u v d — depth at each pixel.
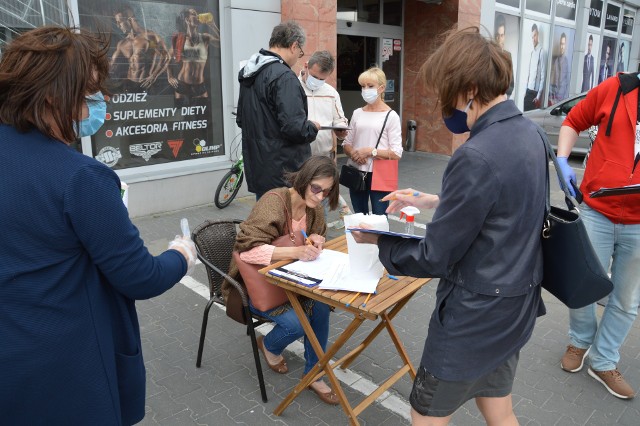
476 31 1.65
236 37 6.39
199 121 6.47
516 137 1.57
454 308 1.68
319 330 2.79
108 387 1.46
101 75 1.44
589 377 3.12
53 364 1.35
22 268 1.29
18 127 1.32
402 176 8.65
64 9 5.11
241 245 2.63
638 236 2.76
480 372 1.69
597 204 2.81
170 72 6.09
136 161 6.03
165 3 5.89
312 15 6.95
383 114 4.40
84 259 1.40
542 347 3.46
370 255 2.25
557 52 13.23
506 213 1.56
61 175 1.31
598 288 1.71
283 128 3.56
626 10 16.30
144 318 3.75
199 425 2.63
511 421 2.00
